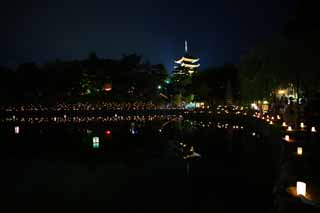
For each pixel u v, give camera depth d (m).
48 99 53.12
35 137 28.14
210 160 18.03
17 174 15.52
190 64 76.75
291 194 8.68
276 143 20.02
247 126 35.84
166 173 15.45
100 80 55.72
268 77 28.41
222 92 50.22
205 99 52.84
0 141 25.64
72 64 55.03
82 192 12.88
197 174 15.20
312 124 19.00
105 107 53.31
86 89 55.69
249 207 11.01
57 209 11.12
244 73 33.53
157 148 22.09
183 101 64.38
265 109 38.28
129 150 21.45
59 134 29.98
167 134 29.50
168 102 64.81
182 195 12.33
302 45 20.33
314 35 18.94
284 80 25.06
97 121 43.25
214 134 29.28
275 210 9.54
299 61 22.00
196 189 12.96
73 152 20.92
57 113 48.31
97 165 17.25
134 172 15.75
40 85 52.69
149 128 34.66
